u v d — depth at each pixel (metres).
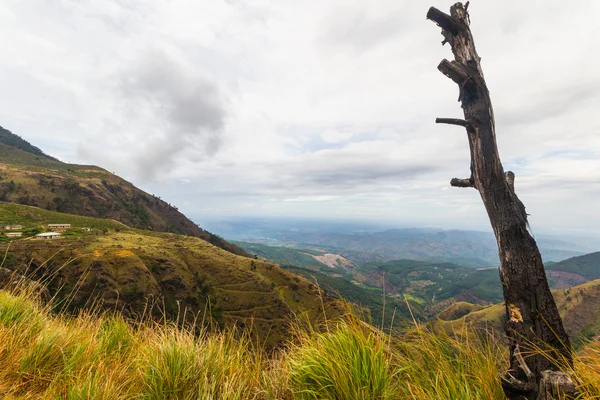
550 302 3.45
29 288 5.60
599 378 3.21
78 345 4.65
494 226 3.77
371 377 3.65
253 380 4.25
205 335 4.61
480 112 3.94
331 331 4.11
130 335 5.27
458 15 4.20
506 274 3.62
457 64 4.04
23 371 4.02
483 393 3.47
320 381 3.77
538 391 3.23
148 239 128.50
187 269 97.38
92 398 3.50
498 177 3.78
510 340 3.53
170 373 4.02
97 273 69.81
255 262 112.12
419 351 3.90
